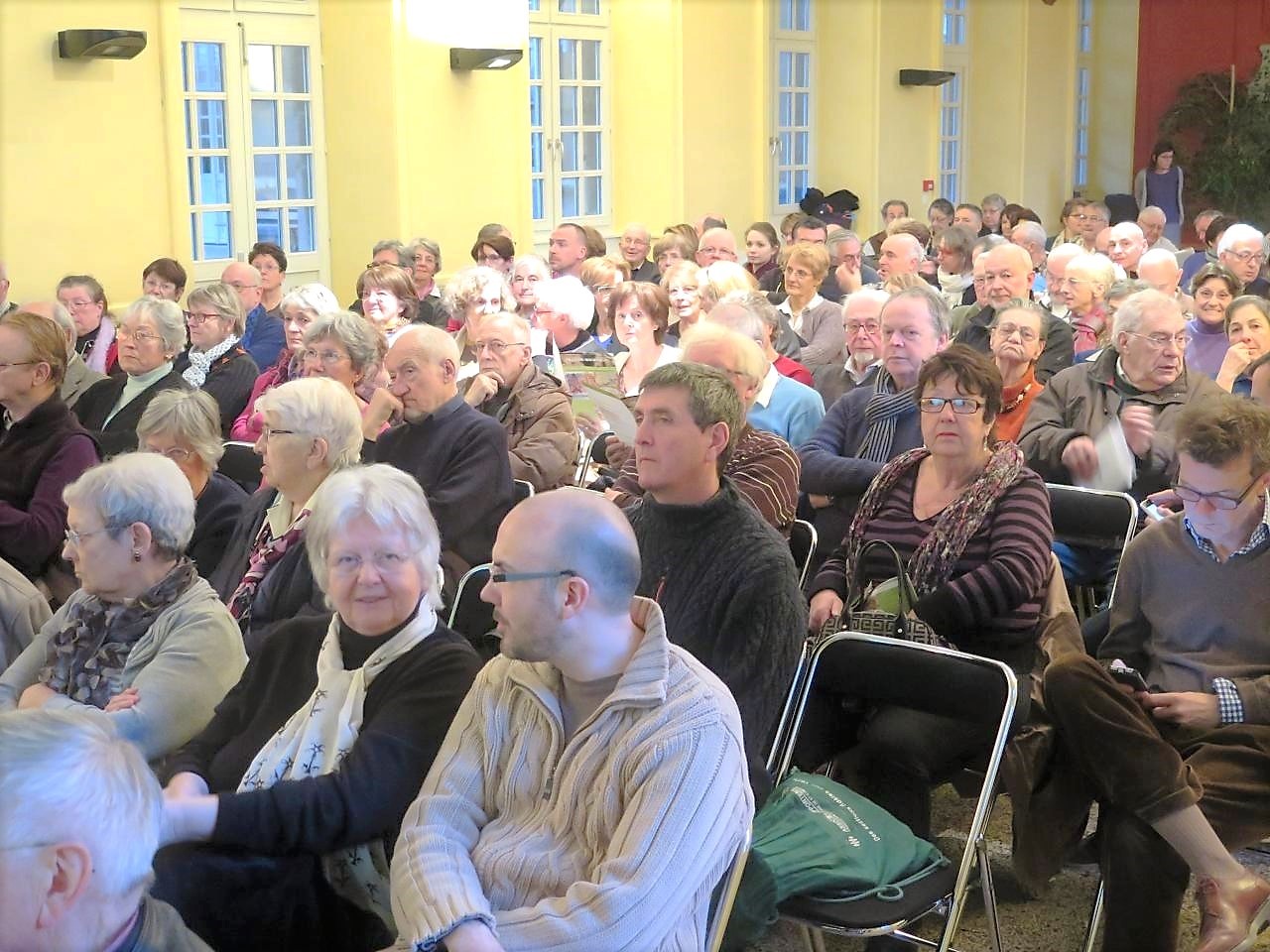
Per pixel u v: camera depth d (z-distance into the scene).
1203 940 2.41
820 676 2.72
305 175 8.55
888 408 3.94
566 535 1.92
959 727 2.73
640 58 10.72
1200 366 5.52
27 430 3.79
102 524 2.60
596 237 8.35
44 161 6.74
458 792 2.01
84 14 6.84
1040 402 4.25
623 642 1.96
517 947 1.81
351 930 2.16
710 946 1.99
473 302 5.66
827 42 12.45
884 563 3.18
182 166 7.41
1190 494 2.76
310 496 3.17
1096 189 16.34
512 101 9.26
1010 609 2.94
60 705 2.58
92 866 1.55
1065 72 15.16
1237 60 15.59
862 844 2.36
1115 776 2.49
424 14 8.51
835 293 7.79
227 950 2.06
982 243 7.70
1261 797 2.57
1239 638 2.76
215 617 2.63
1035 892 2.69
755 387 3.39
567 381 4.86
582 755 1.92
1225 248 7.39
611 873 1.82
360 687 2.19
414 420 3.80
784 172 12.20
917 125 12.99
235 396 5.36
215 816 2.03
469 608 3.26
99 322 6.46
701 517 2.62
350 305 8.01
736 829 1.91
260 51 8.14
